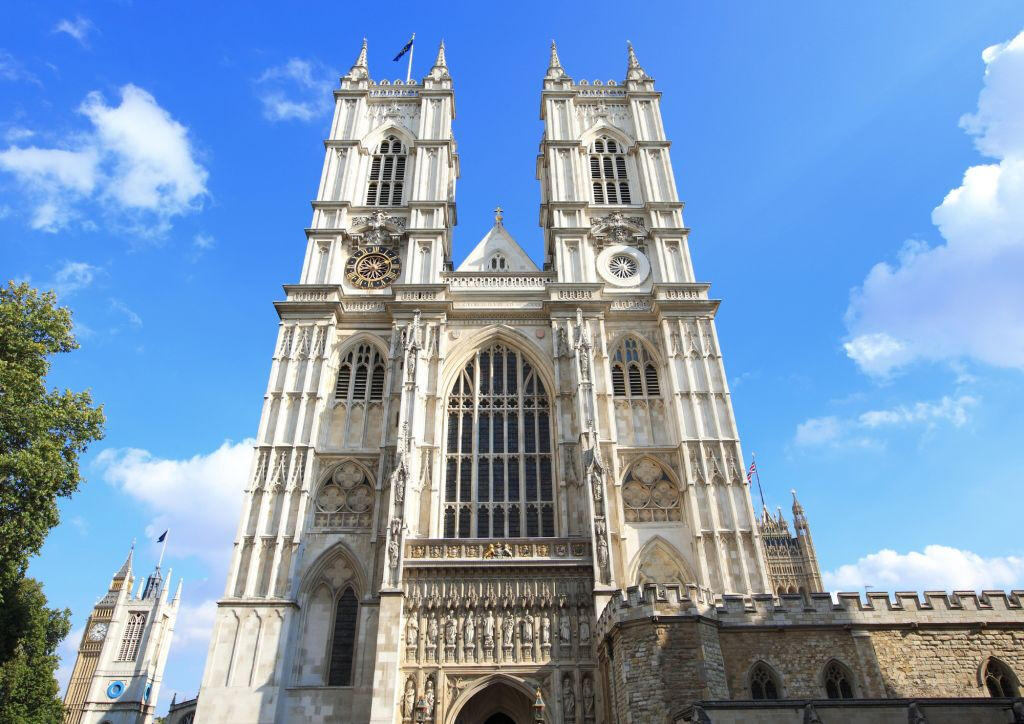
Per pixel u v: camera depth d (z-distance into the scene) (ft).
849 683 103.91
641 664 100.42
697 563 145.79
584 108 223.30
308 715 129.70
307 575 143.84
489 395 168.96
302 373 165.99
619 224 195.21
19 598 147.54
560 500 151.12
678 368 169.58
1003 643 107.55
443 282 181.27
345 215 195.00
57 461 110.93
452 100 227.61
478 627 129.70
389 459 153.48
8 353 115.75
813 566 330.34
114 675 372.58
